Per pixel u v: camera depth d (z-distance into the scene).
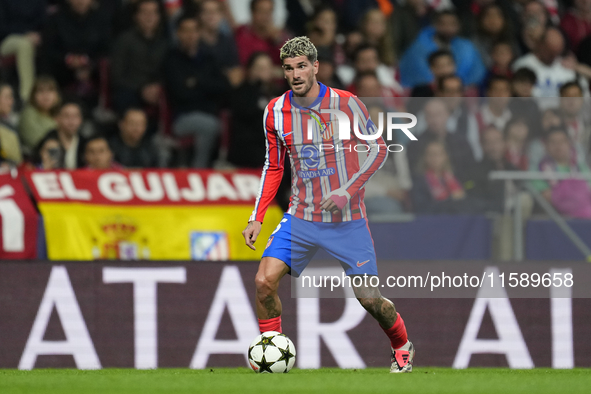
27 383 13.11
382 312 14.98
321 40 30.64
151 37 29.59
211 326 20.17
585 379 14.19
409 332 20.20
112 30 30.20
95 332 19.92
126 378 14.07
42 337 19.81
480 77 31.61
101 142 25.41
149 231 22.67
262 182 15.30
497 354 20.31
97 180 22.88
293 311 20.08
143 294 20.11
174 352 20.06
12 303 19.77
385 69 31.41
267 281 14.66
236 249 23.06
